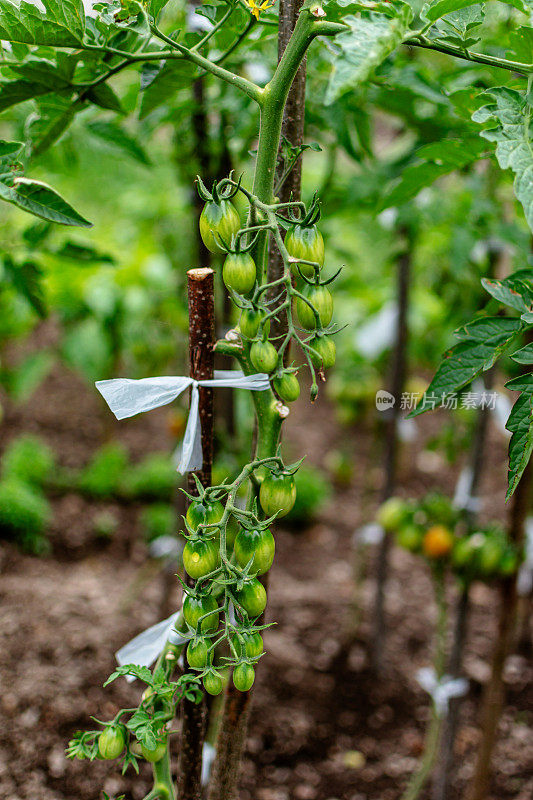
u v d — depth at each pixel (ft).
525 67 2.88
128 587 9.92
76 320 10.19
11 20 3.10
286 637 9.52
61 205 3.18
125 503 12.32
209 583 2.98
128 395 3.22
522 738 8.02
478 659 9.33
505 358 6.72
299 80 3.47
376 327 10.28
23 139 5.13
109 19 3.13
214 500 2.95
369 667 9.05
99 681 7.75
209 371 3.34
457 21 2.89
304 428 15.60
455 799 7.27
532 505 7.66
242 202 6.45
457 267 6.21
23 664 7.88
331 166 6.04
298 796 7.20
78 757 3.25
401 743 7.98
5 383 11.77
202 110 5.43
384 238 8.53
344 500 13.38
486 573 6.25
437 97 4.63
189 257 8.31
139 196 10.46
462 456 14.39
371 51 2.43
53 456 13.37
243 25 3.87
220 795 3.95
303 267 2.85
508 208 7.87
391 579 11.07
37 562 10.36
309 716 8.23
